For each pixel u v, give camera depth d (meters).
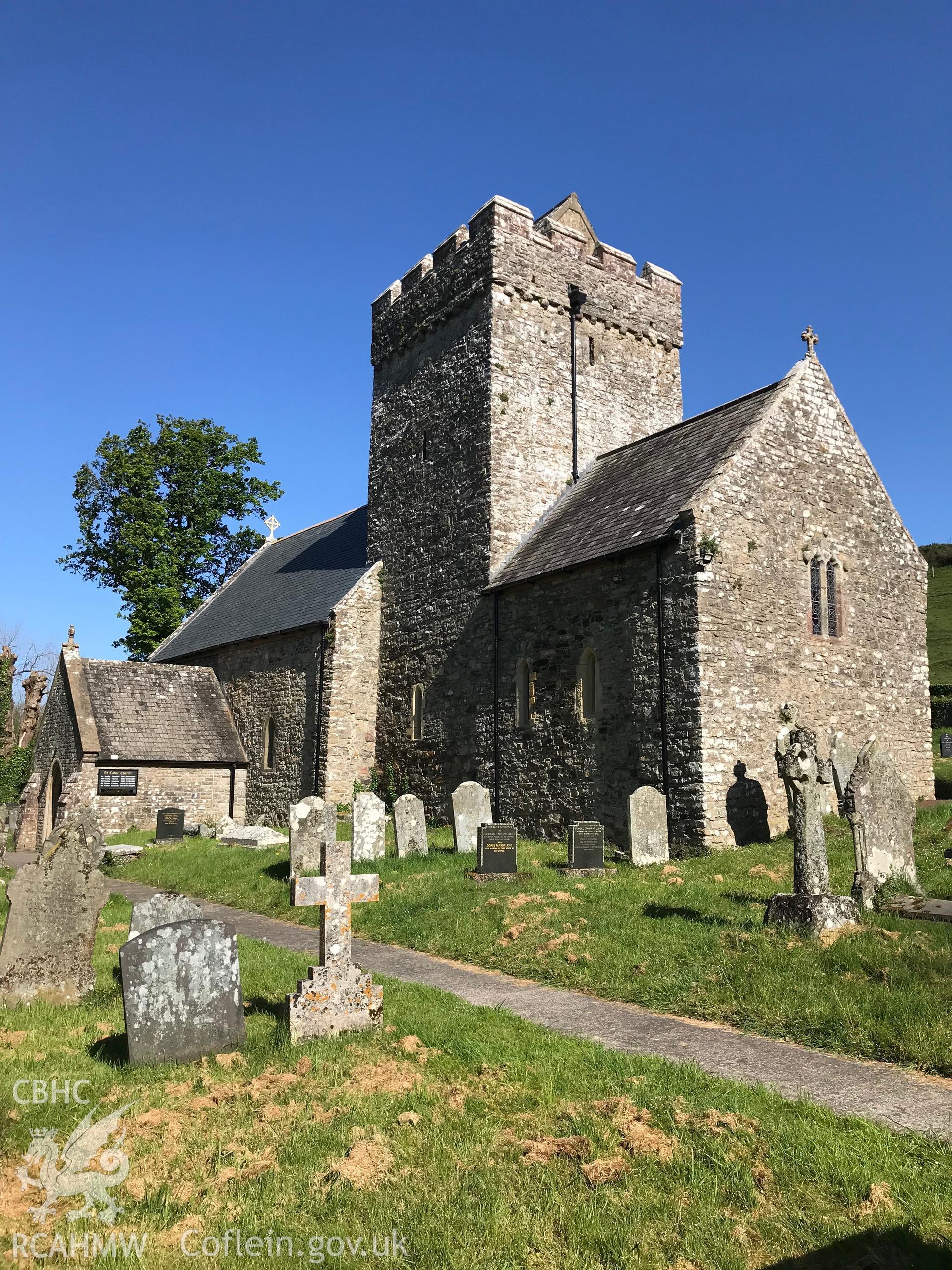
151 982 7.17
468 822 17.66
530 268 24.41
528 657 20.59
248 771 29.50
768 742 17.05
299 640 27.67
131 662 30.75
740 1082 6.52
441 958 11.09
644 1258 4.38
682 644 16.58
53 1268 4.35
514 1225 4.64
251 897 15.77
